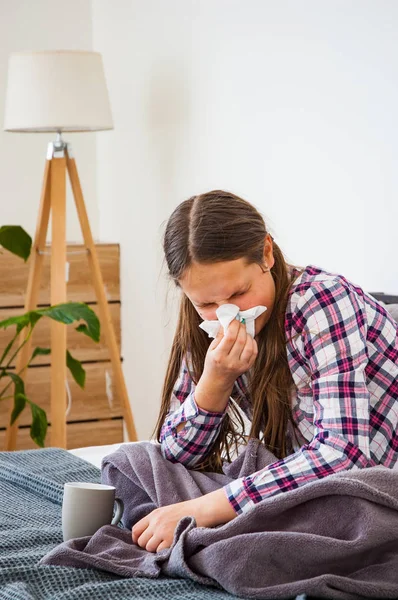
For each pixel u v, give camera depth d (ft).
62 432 12.89
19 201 15.53
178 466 5.87
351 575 4.56
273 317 5.72
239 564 4.50
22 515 6.30
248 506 5.02
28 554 5.17
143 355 14.30
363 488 4.56
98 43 15.66
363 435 5.17
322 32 9.59
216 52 11.60
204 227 5.34
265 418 6.05
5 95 15.33
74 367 13.33
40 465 7.73
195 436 5.90
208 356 5.72
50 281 14.37
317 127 9.77
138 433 14.76
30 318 12.29
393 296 8.33
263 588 4.43
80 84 12.90
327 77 9.55
